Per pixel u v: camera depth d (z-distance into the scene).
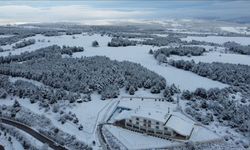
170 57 199.00
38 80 146.75
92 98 129.25
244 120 109.38
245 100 126.50
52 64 166.00
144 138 99.38
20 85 141.00
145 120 102.50
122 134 101.56
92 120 111.25
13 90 135.88
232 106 118.69
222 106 120.75
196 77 158.75
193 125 105.69
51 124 109.56
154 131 101.62
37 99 128.75
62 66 160.12
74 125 108.19
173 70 171.50
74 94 127.12
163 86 139.38
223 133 103.94
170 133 99.81
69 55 199.75
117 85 138.25
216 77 153.75
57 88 137.12
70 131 104.62
